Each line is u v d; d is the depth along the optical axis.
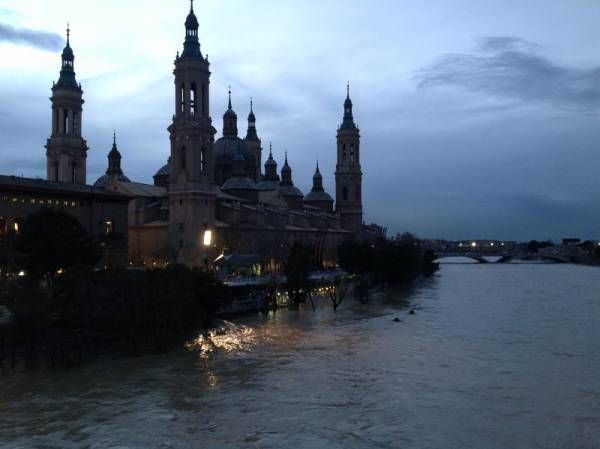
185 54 152.25
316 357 76.38
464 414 53.44
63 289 80.25
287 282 130.50
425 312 121.75
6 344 72.50
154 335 83.00
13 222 115.31
